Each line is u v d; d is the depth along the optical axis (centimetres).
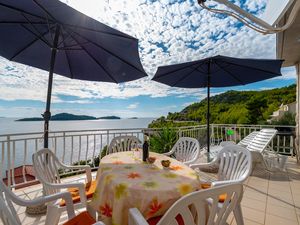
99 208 170
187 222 104
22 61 305
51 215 179
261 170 445
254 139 505
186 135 566
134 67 286
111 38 235
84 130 403
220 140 681
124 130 466
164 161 207
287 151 607
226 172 228
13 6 211
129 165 214
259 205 281
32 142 330
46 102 254
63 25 229
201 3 164
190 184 165
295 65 544
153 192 150
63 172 367
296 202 291
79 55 308
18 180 348
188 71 415
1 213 107
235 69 396
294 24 307
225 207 119
